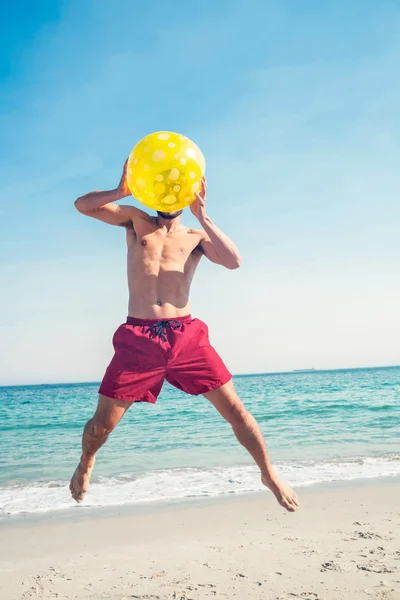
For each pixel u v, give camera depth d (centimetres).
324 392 3288
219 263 404
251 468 1001
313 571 457
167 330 368
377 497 744
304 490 798
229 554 520
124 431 1631
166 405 2422
